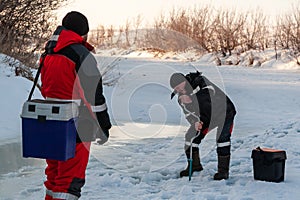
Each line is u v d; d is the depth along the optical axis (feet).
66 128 13.38
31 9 52.44
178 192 17.94
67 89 13.83
